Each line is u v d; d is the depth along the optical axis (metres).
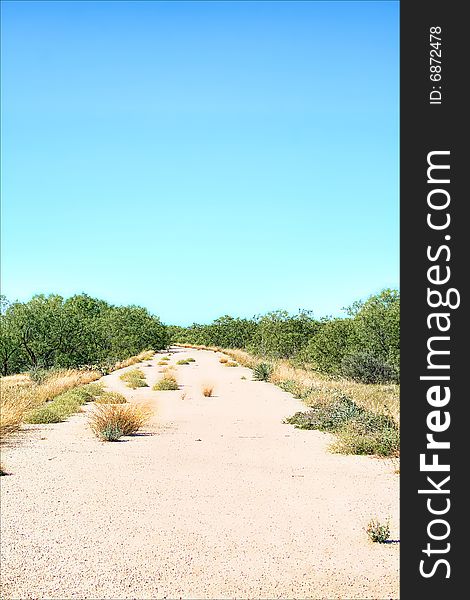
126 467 11.32
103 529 7.70
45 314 38.81
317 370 31.91
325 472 10.80
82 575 6.25
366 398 19.67
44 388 24.22
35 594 5.80
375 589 5.91
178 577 6.18
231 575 6.22
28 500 9.05
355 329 28.38
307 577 6.18
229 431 15.72
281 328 44.97
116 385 30.03
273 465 11.45
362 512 8.35
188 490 9.61
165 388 27.44
